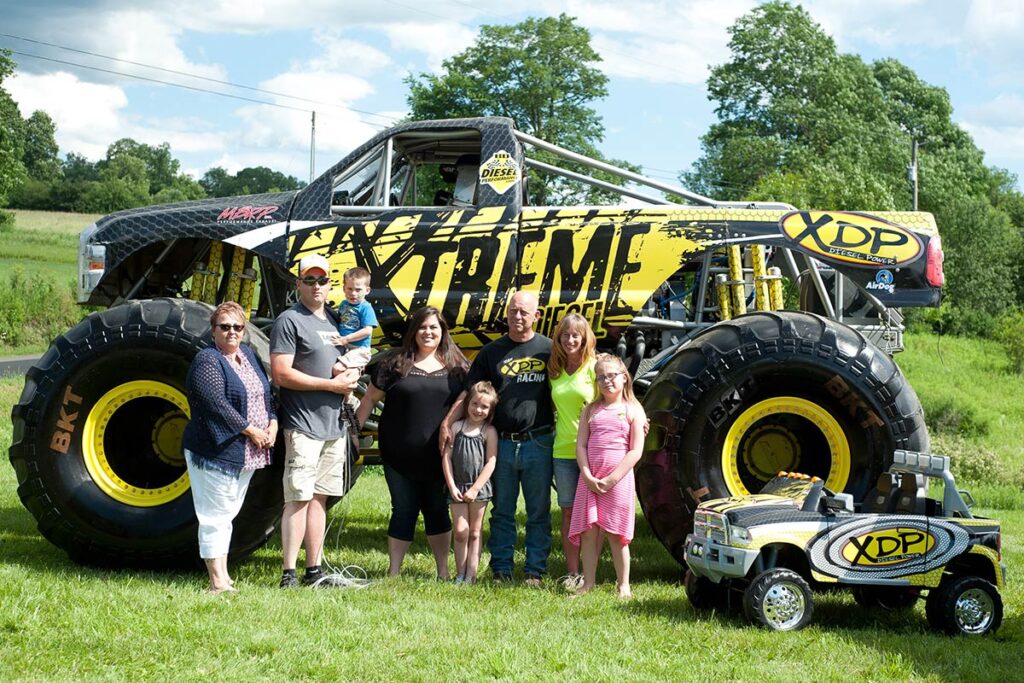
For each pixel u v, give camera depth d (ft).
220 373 17.10
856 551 15.88
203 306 19.61
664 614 16.46
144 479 19.63
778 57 161.99
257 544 19.13
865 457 19.08
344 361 17.84
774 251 22.75
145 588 17.11
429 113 112.68
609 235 19.88
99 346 19.01
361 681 13.08
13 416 19.22
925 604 17.35
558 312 19.69
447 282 19.88
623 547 18.08
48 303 100.63
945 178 166.40
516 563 20.92
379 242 20.07
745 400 19.22
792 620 15.62
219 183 404.57
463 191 22.66
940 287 19.86
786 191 107.86
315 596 16.90
